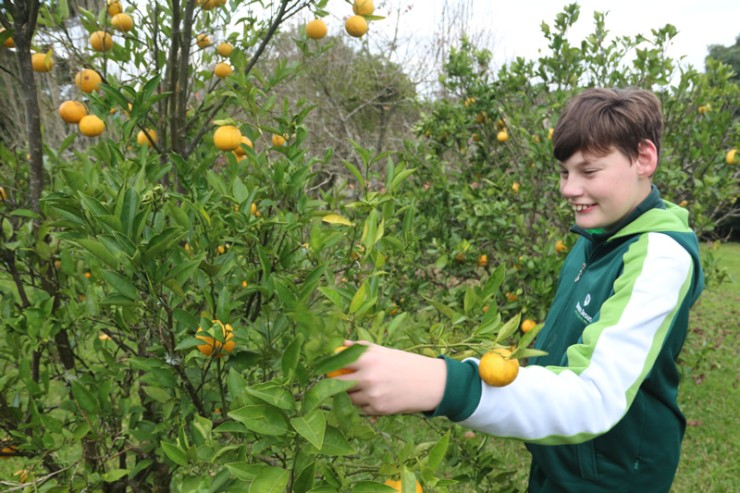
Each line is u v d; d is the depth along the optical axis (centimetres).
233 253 150
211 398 152
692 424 442
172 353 133
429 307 353
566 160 131
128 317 134
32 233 182
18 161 205
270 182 178
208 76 241
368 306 109
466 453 195
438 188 420
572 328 140
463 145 471
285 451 118
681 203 414
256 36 238
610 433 133
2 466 309
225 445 128
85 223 129
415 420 331
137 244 118
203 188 173
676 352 131
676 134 424
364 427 89
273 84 222
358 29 213
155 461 168
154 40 209
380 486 92
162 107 214
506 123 449
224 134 176
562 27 434
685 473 379
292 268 167
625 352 100
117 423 165
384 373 84
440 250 369
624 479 135
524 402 90
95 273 160
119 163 164
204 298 153
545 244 338
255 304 171
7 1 159
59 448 143
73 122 204
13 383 165
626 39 442
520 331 331
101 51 212
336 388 81
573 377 97
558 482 139
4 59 249
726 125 391
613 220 130
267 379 148
